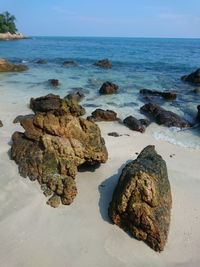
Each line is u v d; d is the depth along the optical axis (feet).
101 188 46.96
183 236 39.55
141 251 37.14
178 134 71.15
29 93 98.27
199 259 36.70
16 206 42.65
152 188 37.99
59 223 40.42
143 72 151.43
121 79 128.47
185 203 45.32
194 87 115.14
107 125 73.92
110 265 35.35
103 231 39.45
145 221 37.19
